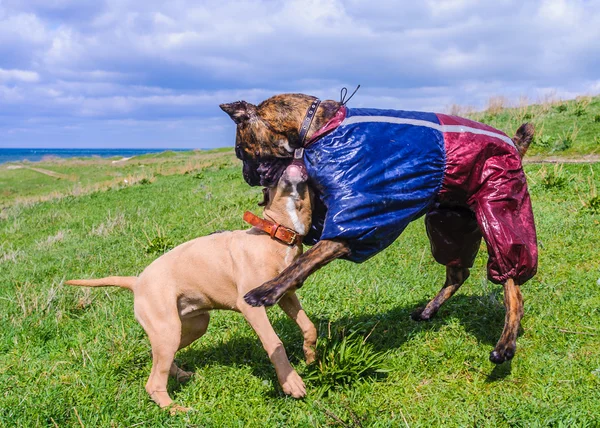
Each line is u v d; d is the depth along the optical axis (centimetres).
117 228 413
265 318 155
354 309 211
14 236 458
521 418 139
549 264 234
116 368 183
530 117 604
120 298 253
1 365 195
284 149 152
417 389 158
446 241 181
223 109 153
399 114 157
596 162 398
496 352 147
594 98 688
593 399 141
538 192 348
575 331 175
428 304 195
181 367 186
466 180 156
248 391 164
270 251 155
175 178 694
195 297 164
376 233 143
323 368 161
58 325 227
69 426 152
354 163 144
